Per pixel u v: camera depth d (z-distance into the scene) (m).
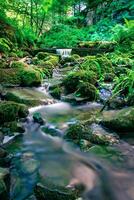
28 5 11.59
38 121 3.46
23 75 5.06
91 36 11.45
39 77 5.15
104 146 2.85
